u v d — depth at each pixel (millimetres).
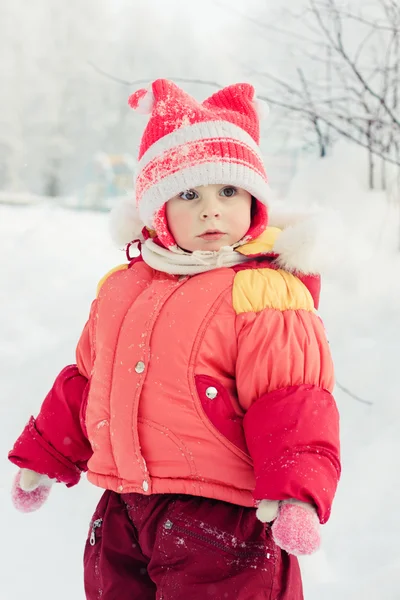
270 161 6734
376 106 4945
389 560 2131
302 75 5098
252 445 1440
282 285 1589
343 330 3521
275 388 1481
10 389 3320
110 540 1644
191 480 1520
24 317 4305
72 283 5008
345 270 3803
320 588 2041
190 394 1521
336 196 4613
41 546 2340
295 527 1307
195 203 1675
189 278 1646
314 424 1409
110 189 20797
